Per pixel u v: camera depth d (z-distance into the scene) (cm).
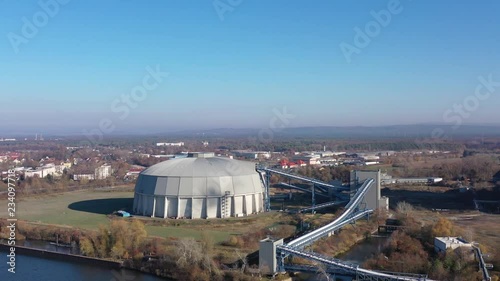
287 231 16538
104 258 14362
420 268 12156
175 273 12688
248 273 12181
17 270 13812
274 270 12188
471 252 12794
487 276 11288
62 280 12888
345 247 15612
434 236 14612
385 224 18888
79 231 16838
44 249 15700
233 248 14575
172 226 18538
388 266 12375
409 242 14000
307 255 12194
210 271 12300
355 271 11538
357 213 19700
